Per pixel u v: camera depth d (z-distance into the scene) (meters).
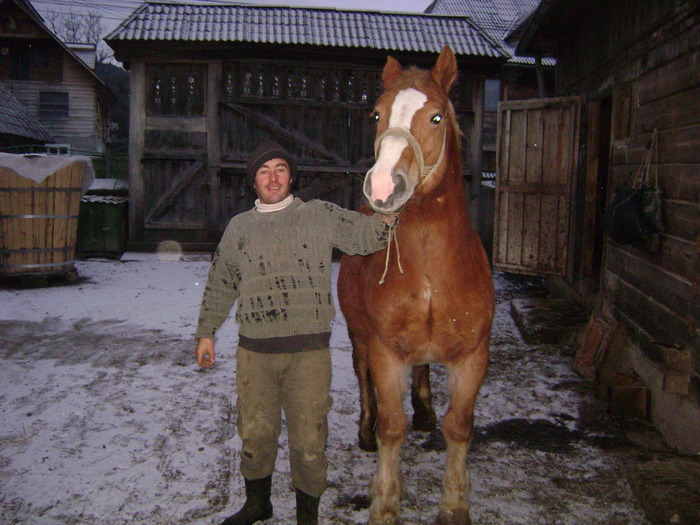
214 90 10.66
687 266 3.62
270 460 2.60
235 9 11.23
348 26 11.12
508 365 5.12
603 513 2.85
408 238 2.54
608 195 5.57
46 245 7.98
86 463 3.23
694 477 2.92
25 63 24.16
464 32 11.36
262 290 2.45
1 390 4.27
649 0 4.58
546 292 8.44
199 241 11.01
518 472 3.26
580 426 3.91
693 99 3.68
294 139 10.91
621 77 5.31
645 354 4.25
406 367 2.80
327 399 2.49
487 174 13.62
